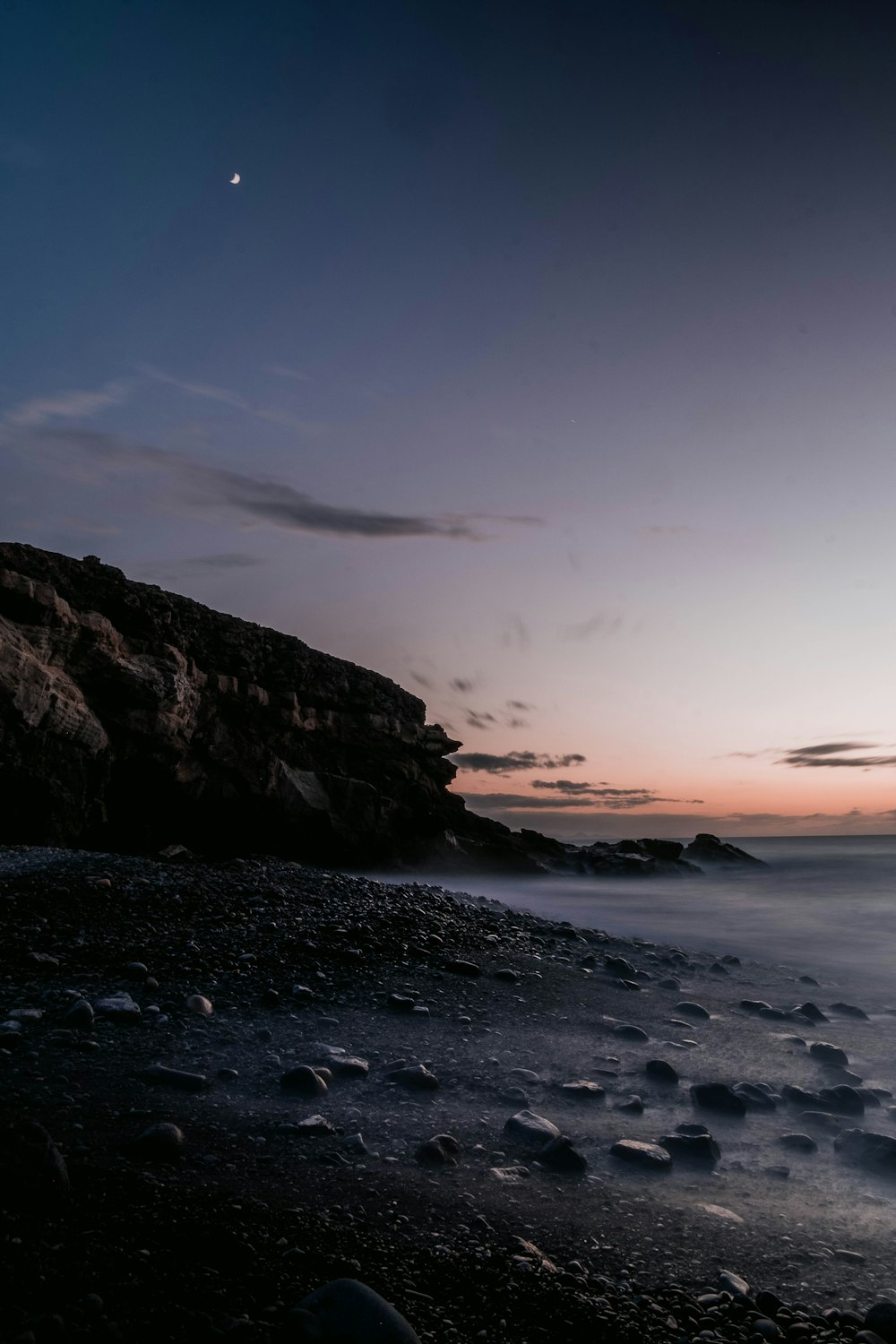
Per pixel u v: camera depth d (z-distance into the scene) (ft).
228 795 82.12
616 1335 9.54
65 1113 14.43
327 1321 8.55
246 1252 10.03
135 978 24.75
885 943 53.78
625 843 129.80
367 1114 16.70
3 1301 7.98
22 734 61.72
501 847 110.11
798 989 36.17
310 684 93.45
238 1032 21.18
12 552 69.21
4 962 24.66
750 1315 10.39
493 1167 14.60
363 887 46.83
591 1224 12.74
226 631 85.81
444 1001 26.48
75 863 41.68
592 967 35.27
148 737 73.05
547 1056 22.13
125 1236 9.86
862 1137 17.26
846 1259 12.33
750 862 139.23
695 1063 23.00
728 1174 15.65
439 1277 10.42
